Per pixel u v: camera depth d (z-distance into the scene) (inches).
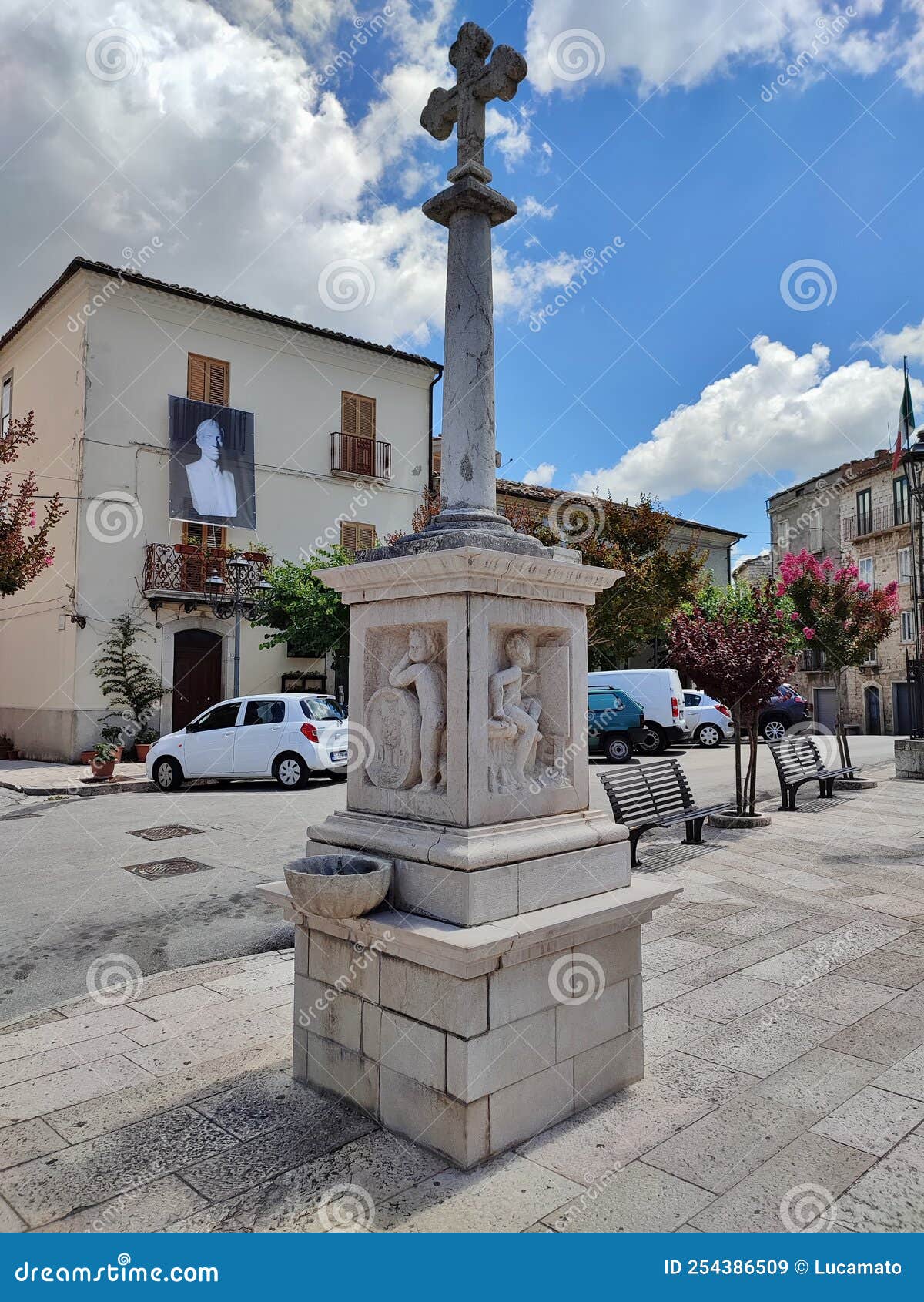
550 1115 107.2
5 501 467.5
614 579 128.4
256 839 332.2
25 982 177.0
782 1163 98.3
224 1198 92.7
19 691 739.4
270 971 177.3
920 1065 124.3
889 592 482.0
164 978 173.2
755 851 284.7
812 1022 140.6
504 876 106.0
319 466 786.8
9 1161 101.7
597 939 114.7
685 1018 143.3
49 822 385.7
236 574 625.3
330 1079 117.0
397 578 116.4
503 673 114.7
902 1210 89.0
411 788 118.4
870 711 1205.1
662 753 703.7
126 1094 119.4
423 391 864.3
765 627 342.6
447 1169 97.4
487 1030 99.4
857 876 246.2
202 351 716.0
